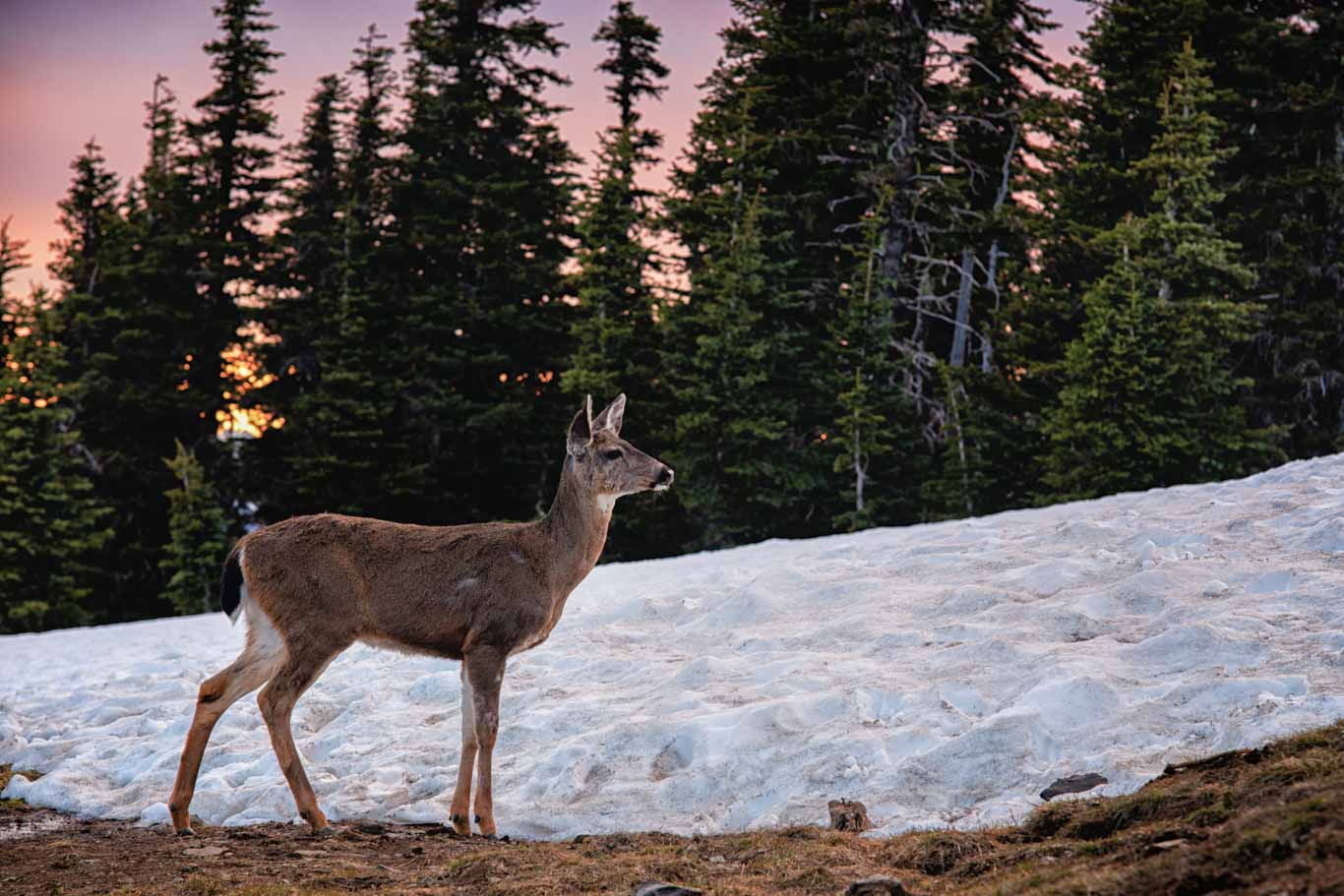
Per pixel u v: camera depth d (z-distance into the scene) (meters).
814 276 45.28
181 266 54.03
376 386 45.34
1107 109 44.94
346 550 8.94
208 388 52.72
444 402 44.78
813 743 9.16
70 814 9.88
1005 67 45.84
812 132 43.66
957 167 47.31
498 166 51.25
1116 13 44.06
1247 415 40.44
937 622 12.05
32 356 46.41
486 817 8.64
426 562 8.90
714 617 13.55
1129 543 13.80
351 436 42.75
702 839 7.92
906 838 7.45
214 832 8.95
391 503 43.94
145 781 10.44
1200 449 35.38
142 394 49.84
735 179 44.06
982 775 8.36
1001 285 48.34
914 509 41.66
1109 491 35.50
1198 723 8.37
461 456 45.62
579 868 7.28
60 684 15.50
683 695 10.66
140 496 50.50
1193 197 37.53
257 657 9.04
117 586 49.50
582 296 43.00
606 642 13.30
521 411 44.84
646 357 43.75
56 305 51.38
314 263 53.47
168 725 12.03
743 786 8.85
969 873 6.52
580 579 9.29
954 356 44.34
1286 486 15.60
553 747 10.12
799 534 43.44
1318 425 41.25
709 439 40.72
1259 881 5.10
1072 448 36.97
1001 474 41.72
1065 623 11.16
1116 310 35.94
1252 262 42.12
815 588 13.98
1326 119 43.25
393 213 52.19
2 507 44.69
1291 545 12.46
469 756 8.77
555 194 50.66
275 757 10.65
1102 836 6.69
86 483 46.41
